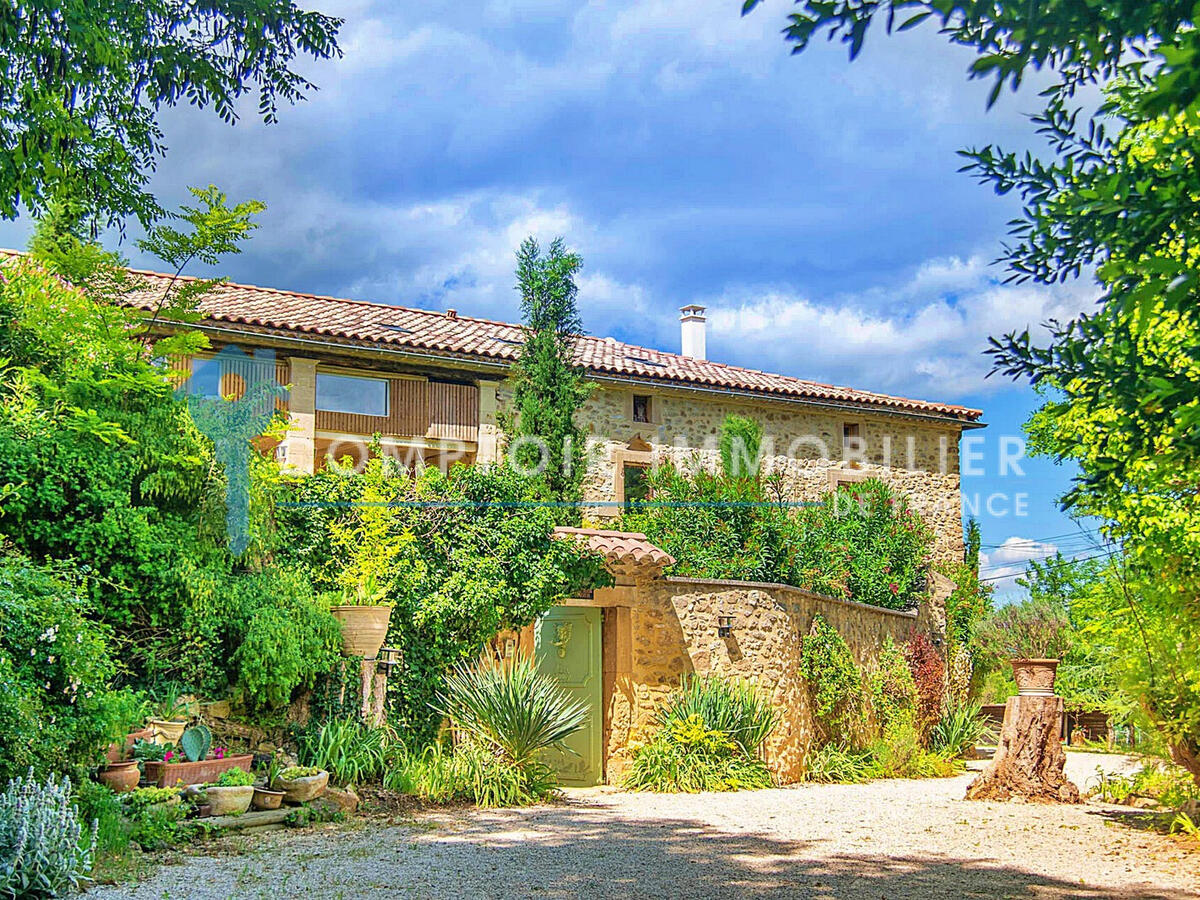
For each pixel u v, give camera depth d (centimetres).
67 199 957
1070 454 398
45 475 881
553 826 862
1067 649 1931
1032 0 234
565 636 1268
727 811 985
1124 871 699
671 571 1377
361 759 940
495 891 613
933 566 1864
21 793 609
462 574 1109
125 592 895
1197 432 292
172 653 914
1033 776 1083
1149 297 248
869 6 254
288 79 1015
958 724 1653
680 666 1262
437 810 924
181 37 953
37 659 694
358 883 624
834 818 942
